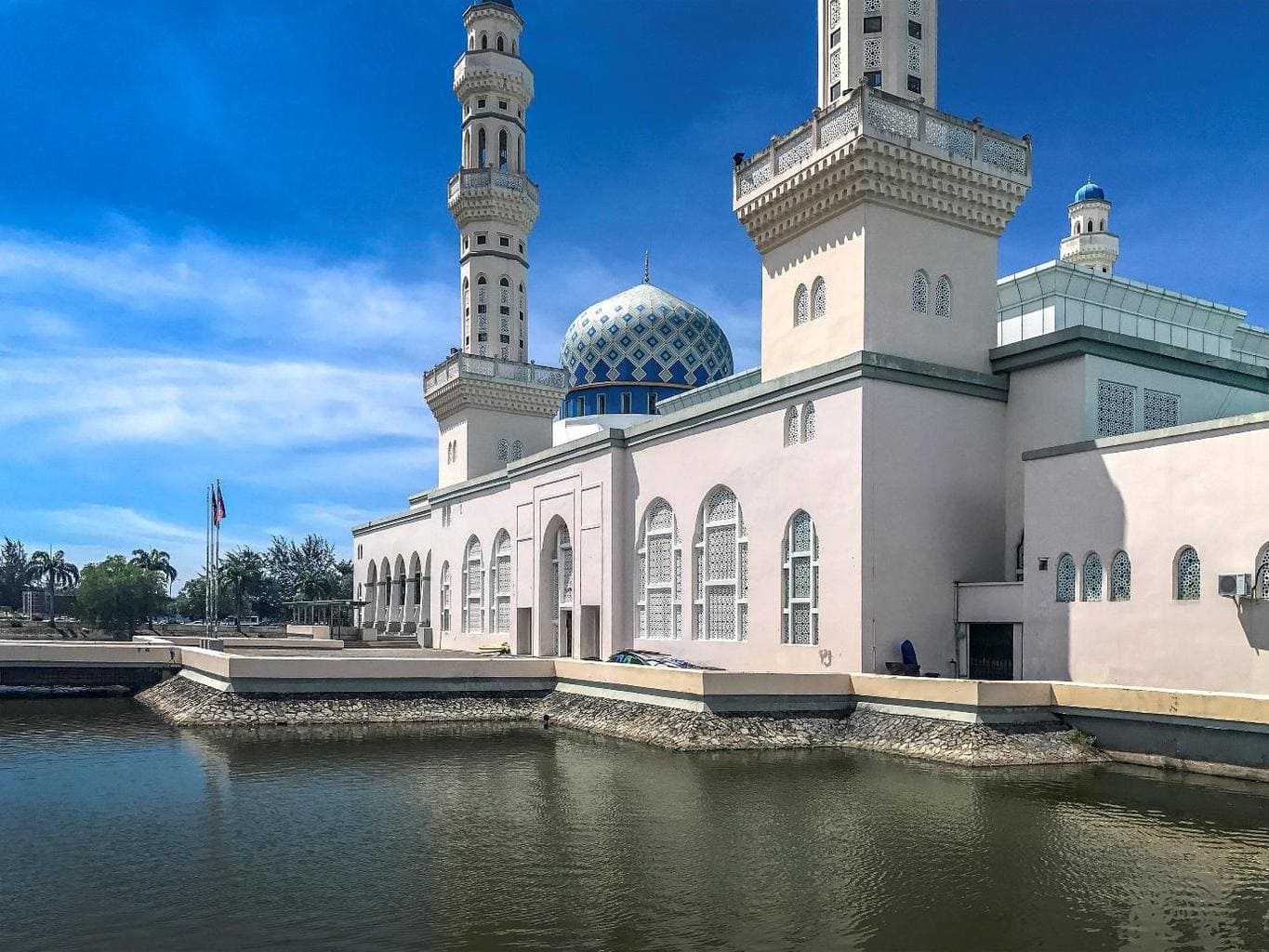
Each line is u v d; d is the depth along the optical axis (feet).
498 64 174.29
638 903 39.27
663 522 116.06
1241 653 68.54
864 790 60.23
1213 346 122.93
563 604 135.64
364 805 57.06
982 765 67.15
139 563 311.68
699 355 196.03
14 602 395.75
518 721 94.07
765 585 98.27
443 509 181.78
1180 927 36.47
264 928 36.70
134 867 44.57
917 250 96.32
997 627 88.07
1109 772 65.41
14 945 35.17
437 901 39.60
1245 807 54.80
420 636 185.26
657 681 85.30
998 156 100.07
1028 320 112.68
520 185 175.32
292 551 396.98
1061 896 39.83
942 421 92.38
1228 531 69.67
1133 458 76.48
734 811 54.95
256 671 93.20
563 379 178.09
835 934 35.81
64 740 81.30
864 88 92.53
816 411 93.25
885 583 87.61
